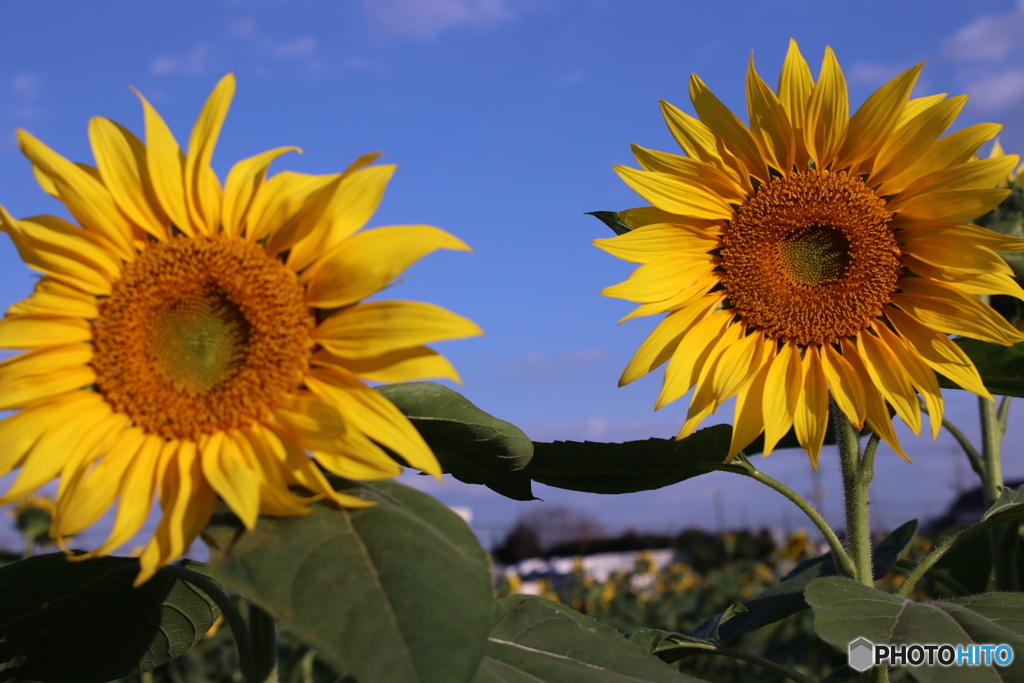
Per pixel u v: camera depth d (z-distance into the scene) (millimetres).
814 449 559
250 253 460
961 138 562
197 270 457
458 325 444
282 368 453
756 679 1870
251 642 461
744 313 584
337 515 429
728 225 592
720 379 562
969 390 561
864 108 572
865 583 547
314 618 390
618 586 3289
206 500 439
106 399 454
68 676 522
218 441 447
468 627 393
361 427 446
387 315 446
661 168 587
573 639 511
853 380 572
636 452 566
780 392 570
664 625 2764
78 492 435
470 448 523
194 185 460
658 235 585
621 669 494
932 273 575
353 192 457
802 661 1842
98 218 453
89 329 457
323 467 460
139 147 461
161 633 519
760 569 3174
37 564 459
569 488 600
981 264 562
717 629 651
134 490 439
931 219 571
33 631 496
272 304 454
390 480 457
